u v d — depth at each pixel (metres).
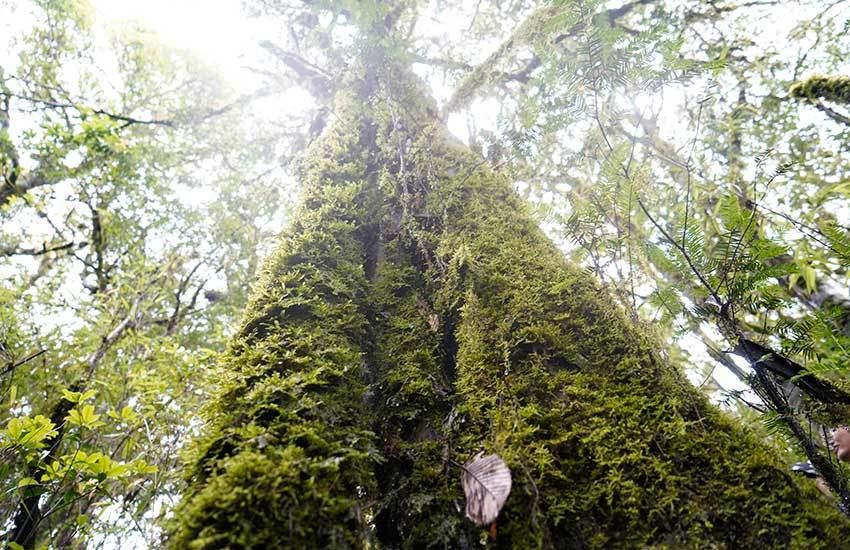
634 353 1.63
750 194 2.78
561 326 1.80
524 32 4.04
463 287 2.11
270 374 1.55
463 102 4.70
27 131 4.94
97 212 5.98
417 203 2.89
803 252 2.25
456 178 2.80
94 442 3.03
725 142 4.18
